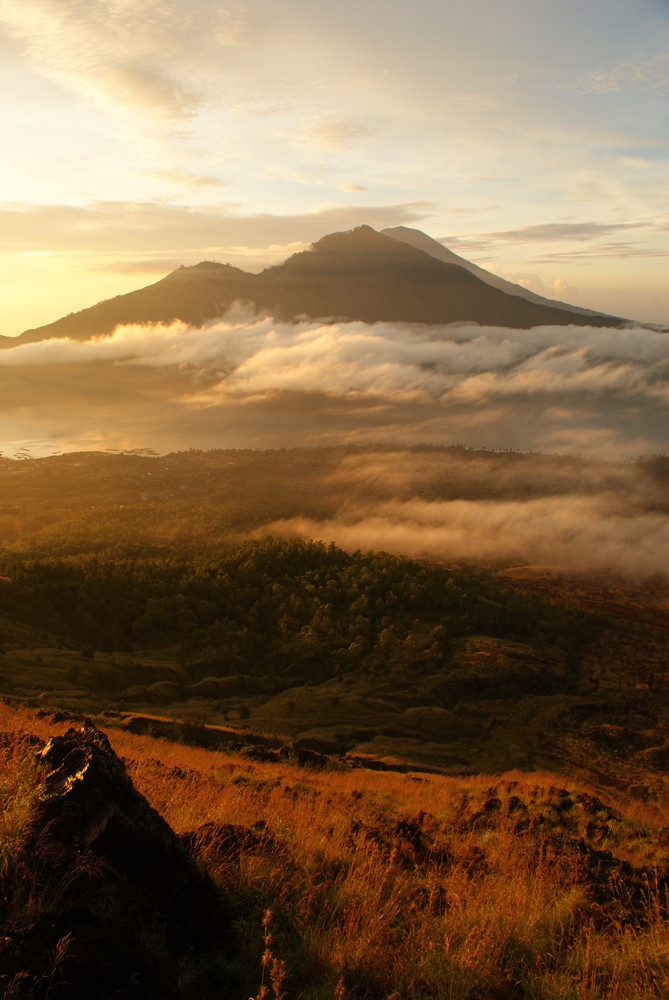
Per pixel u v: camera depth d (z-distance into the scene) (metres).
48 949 3.41
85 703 39.44
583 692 64.31
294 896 5.17
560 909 5.46
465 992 4.15
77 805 4.38
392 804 12.68
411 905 5.25
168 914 4.16
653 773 46.03
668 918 5.50
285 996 3.96
